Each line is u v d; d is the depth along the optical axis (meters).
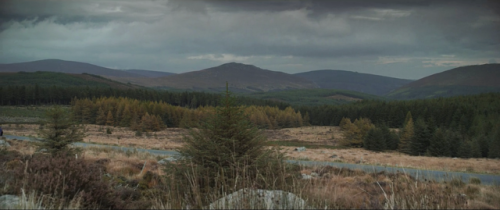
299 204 4.33
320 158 32.69
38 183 4.97
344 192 6.93
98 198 5.16
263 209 4.22
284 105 181.25
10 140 26.28
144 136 72.69
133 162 13.30
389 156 41.81
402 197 4.69
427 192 4.95
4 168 7.41
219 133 7.45
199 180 6.57
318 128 126.44
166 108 115.25
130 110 108.00
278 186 5.56
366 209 5.08
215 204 4.37
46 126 13.91
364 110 133.00
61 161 5.45
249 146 7.43
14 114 117.62
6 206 4.52
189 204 4.68
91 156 15.75
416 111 119.94
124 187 7.02
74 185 4.99
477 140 67.62
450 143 61.94
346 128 80.69
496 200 7.71
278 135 100.88
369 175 10.99
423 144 63.09
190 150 7.38
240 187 4.80
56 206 4.58
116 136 66.88
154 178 8.61
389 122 120.88
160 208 4.83
